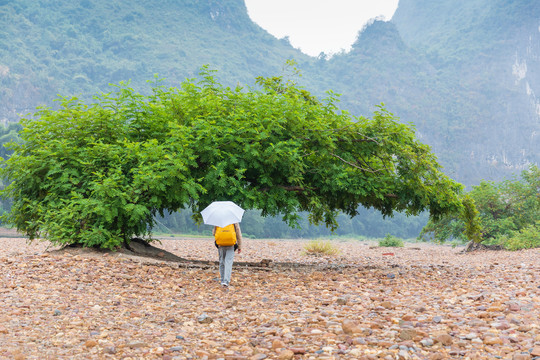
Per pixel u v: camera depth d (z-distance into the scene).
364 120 13.89
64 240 11.45
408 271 12.65
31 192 12.97
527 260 17.77
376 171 13.92
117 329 5.83
